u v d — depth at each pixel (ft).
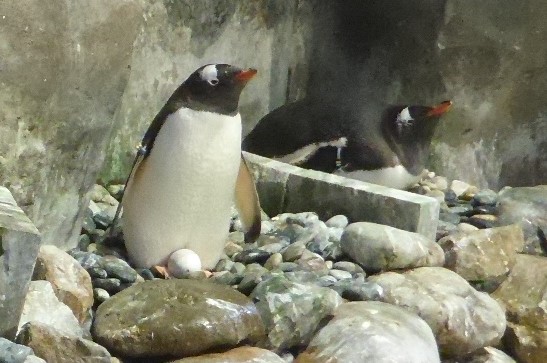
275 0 33.99
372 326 17.97
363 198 25.61
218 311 16.40
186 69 30.63
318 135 30.55
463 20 33.37
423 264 22.21
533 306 23.53
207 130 19.61
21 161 18.80
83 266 18.79
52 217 20.20
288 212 27.22
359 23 35.99
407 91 35.27
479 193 31.45
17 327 14.73
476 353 21.63
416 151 30.86
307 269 21.47
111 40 19.65
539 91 35.29
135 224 20.71
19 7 17.51
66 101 19.22
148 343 15.90
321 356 17.43
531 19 33.76
